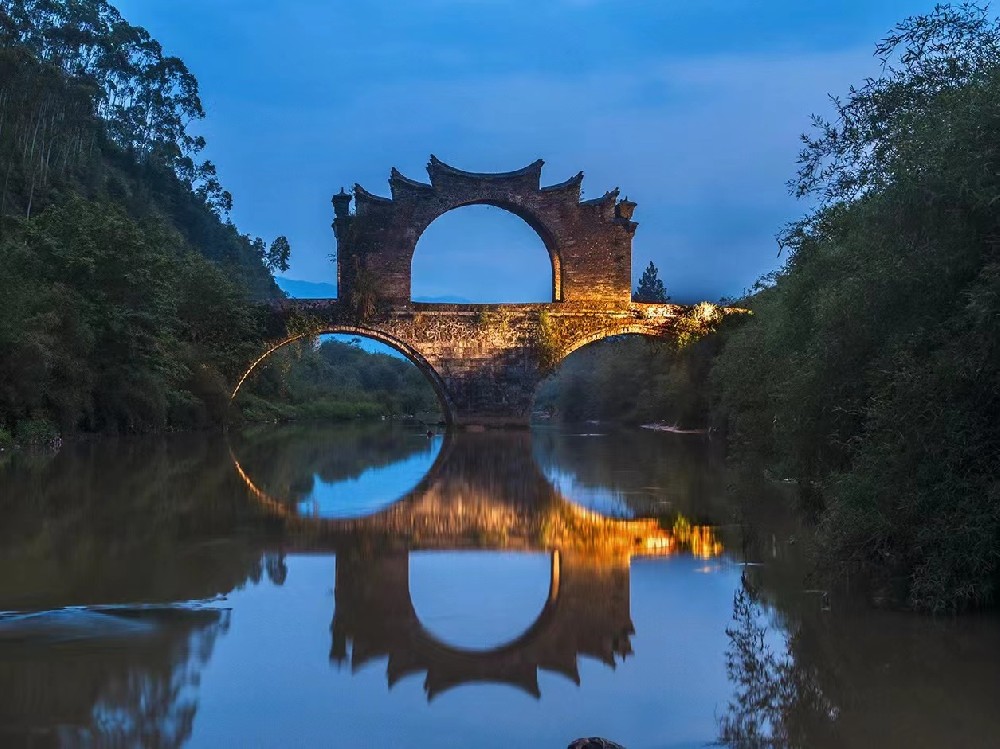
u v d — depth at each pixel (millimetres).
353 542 18828
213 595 13812
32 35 87125
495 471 34656
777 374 25234
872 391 15336
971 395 13188
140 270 48469
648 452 44406
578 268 64625
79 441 44406
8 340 39250
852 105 18719
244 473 32219
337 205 63656
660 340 66188
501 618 13055
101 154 96375
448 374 63594
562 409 101625
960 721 8992
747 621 12789
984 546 12539
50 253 45688
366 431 66250
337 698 9656
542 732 8867
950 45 16797
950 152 13117
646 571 16094
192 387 58156
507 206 65750
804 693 9859
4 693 9562
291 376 103938
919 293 14156
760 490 26828
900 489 13438
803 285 21250
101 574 14992
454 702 9625
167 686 9852
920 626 12156
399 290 63719
